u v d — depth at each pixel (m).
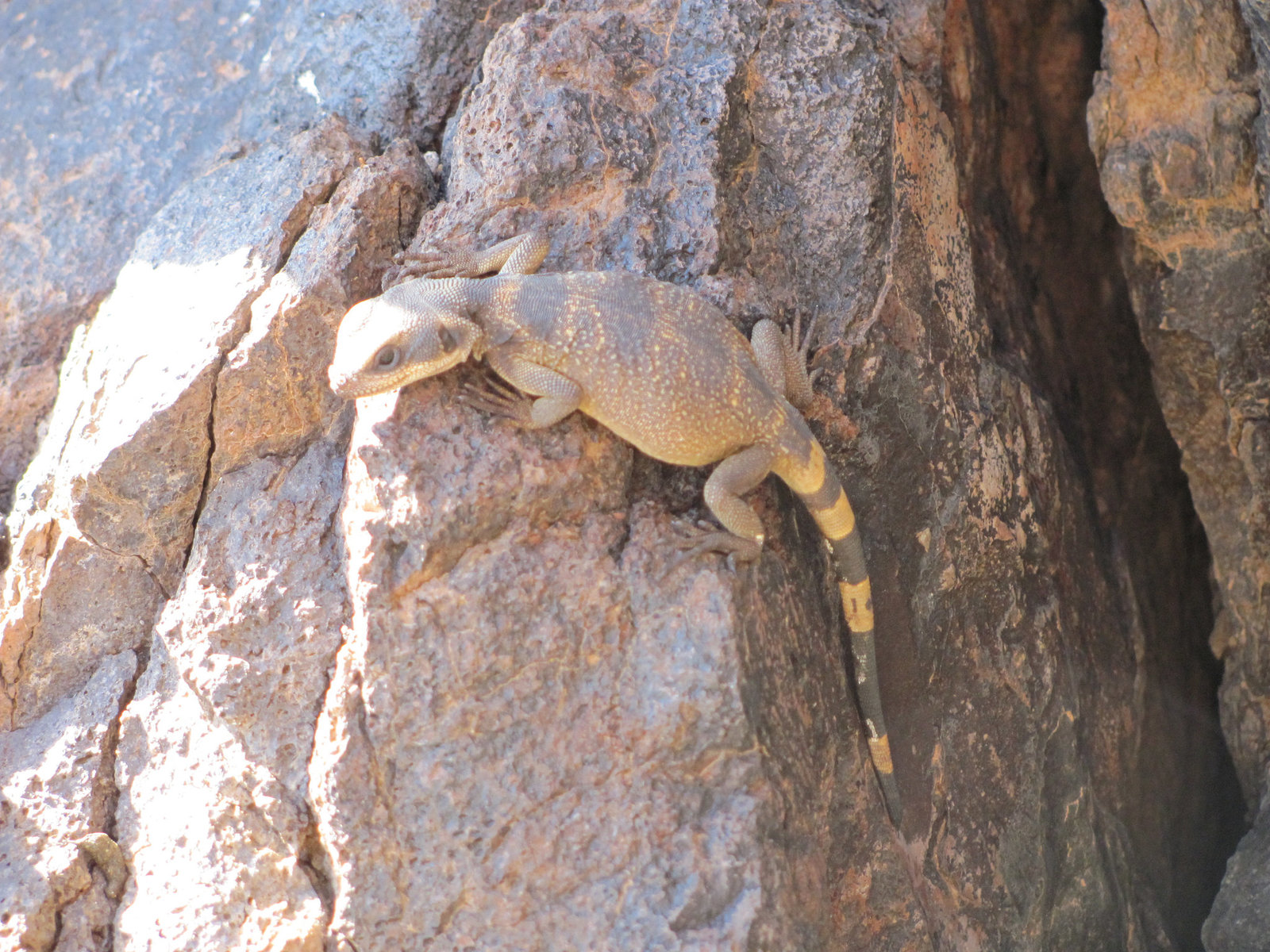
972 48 9.98
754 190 7.77
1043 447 9.61
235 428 7.24
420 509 6.16
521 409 6.31
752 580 6.54
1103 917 9.39
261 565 6.87
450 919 6.25
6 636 7.44
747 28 7.86
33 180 9.65
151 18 10.02
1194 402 10.32
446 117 9.05
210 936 6.62
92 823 7.02
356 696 6.36
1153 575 11.71
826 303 7.78
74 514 7.27
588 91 7.47
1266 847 9.70
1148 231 9.70
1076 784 9.27
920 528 8.20
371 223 7.45
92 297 9.31
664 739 6.24
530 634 6.28
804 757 6.80
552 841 6.21
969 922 8.34
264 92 9.52
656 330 6.32
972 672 8.65
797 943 6.27
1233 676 10.98
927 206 8.45
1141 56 9.18
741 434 6.47
